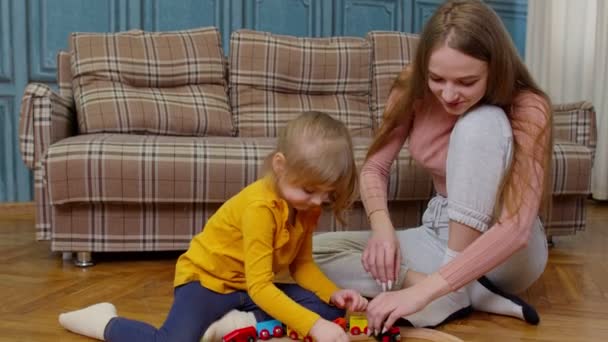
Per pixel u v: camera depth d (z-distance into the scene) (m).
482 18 1.08
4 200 2.84
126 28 2.96
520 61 1.19
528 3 3.54
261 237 1.04
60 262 1.86
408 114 1.34
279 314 1.02
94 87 2.22
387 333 1.12
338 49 2.55
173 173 1.79
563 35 3.36
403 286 1.28
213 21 3.11
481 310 1.35
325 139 1.02
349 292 1.12
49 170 1.74
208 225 1.15
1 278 1.65
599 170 3.22
